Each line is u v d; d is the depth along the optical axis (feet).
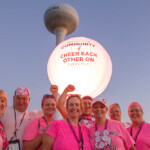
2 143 10.58
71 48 14.94
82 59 14.64
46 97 12.75
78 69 14.55
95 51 15.03
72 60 14.67
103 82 15.12
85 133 10.91
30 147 10.98
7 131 12.09
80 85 14.53
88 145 10.30
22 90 12.79
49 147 9.87
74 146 9.62
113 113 15.47
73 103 10.87
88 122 13.78
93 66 14.67
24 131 12.38
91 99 14.39
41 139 10.92
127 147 10.94
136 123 14.16
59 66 15.05
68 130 10.21
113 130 10.68
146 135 13.26
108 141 10.20
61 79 14.90
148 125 13.80
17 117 12.56
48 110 12.39
